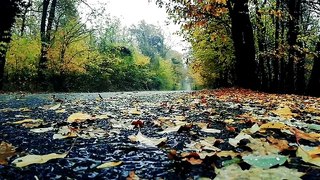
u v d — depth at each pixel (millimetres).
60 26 25062
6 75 19891
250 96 8219
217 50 20797
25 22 23156
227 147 1798
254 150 1618
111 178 1255
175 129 2430
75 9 24719
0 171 1348
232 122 2986
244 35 12664
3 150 1756
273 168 1243
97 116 3350
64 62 22438
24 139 2104
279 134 2270
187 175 1265
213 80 31703
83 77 26422
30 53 20609
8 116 3537
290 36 15016
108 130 2486
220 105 5254
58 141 2031
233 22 12789
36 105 5527
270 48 20500
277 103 5809
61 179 1247
